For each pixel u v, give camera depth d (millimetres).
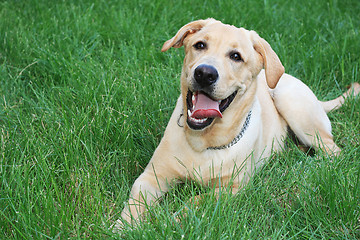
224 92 3291
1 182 3367
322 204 3363
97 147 3918
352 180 3496
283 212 3307
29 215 2984
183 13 6250
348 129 4523
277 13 6500
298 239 3121
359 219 3305
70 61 5020
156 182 3629
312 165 3783
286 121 4395
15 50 5227
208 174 3617
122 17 5938
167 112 4582
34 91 4418
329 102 4812
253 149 3771
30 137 3844
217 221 3023
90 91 4438
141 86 4707
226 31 3469
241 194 3336
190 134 3523
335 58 5484
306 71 5332
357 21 6426
